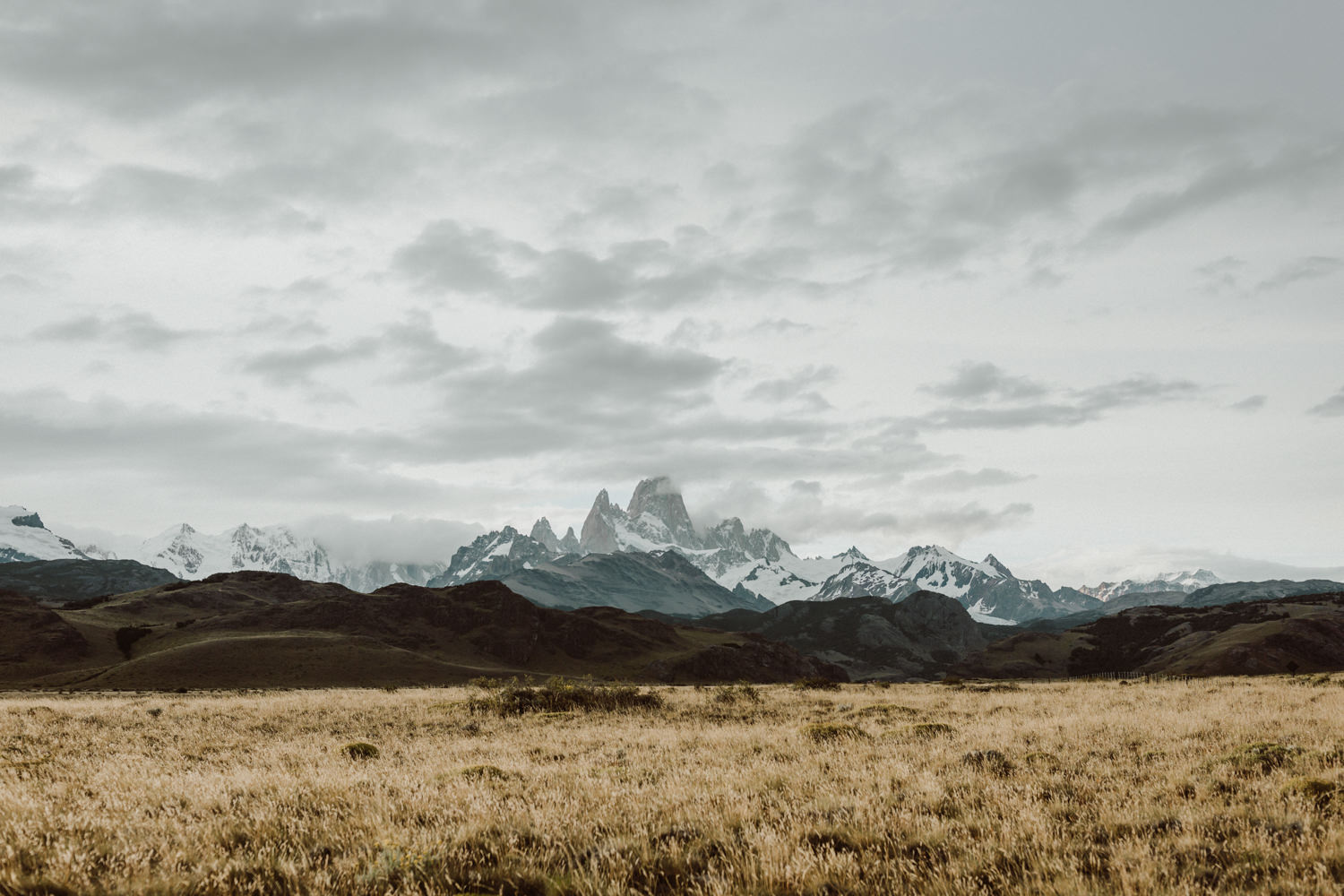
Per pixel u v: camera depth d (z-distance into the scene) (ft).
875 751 57.36
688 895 25.90
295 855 29.91
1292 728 62.95
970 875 26.91
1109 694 115.24
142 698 184.96
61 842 29.22
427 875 26.91
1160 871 26.71
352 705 120.26
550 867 28.45
